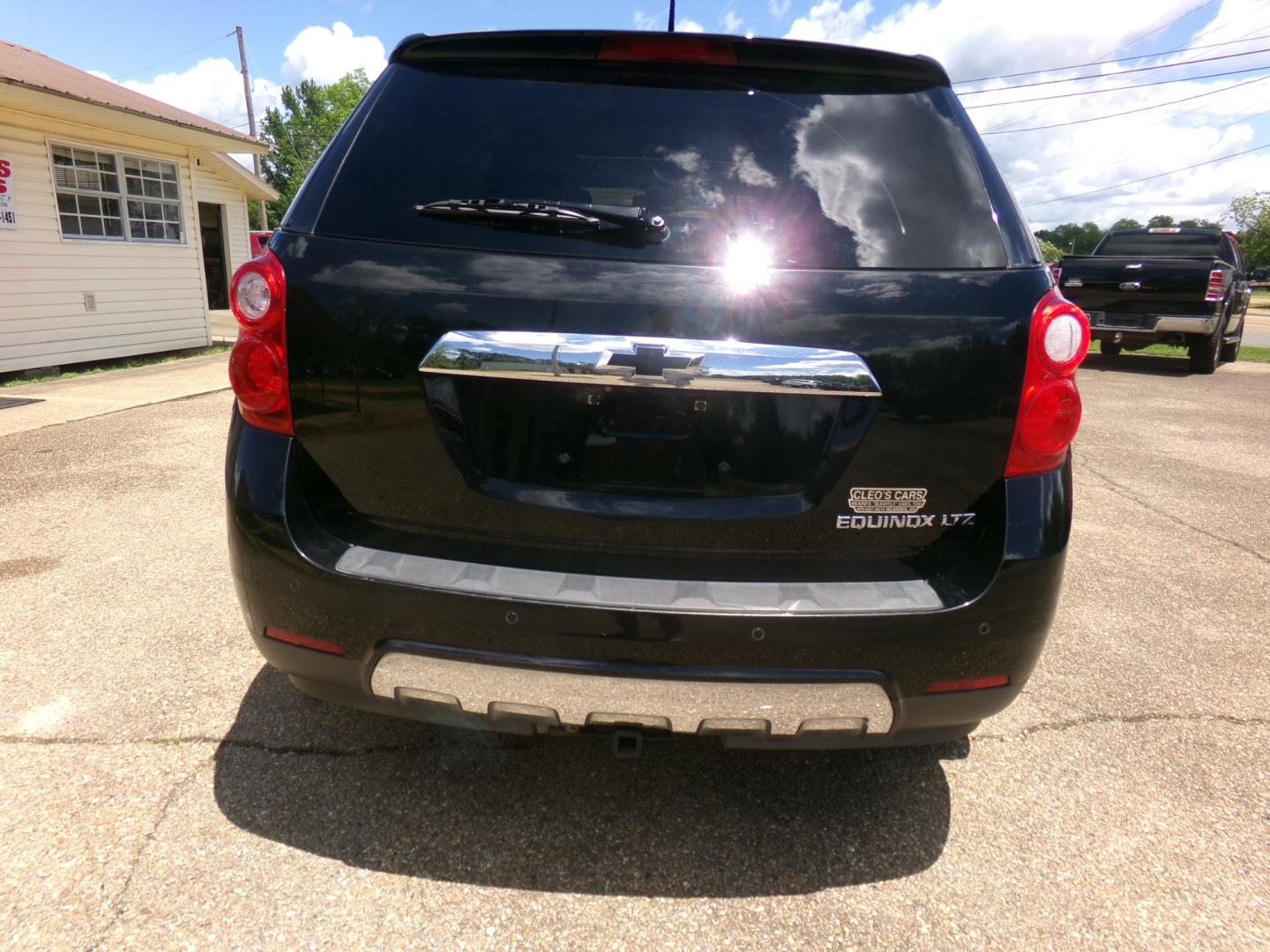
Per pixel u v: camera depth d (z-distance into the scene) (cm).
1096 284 1178
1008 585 184
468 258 185
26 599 341
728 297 180
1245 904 201
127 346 1153
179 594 349
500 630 181
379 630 186
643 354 178
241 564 193
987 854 215
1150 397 992
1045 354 181
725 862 208
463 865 202
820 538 187
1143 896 203
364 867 200
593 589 182
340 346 185
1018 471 187
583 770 242
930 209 193
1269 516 525
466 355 181
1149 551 455
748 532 186
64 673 283
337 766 238
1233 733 276
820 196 193
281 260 188
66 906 184
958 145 202
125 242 1138
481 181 196
